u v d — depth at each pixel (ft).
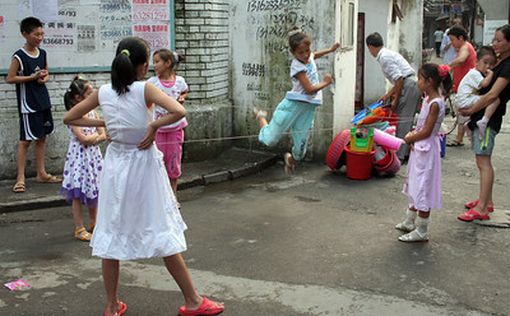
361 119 23.63
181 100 19.86
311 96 18.92
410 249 16.55
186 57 25.75
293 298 13.58
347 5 26.18
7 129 22.47
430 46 111.75
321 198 21.49
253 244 16.98
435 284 14.30
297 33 18.54
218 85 27.17
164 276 14.87
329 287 14.15
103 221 12.07
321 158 26.63
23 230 18.25
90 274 15.02
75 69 23.56
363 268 15.25
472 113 18.58
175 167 19.85
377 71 39.29
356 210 20.08
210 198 21.59
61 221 19.12
